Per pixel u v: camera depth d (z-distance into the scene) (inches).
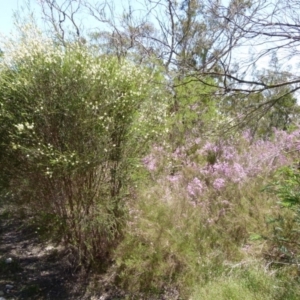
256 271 151.6
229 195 202.7
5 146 205.8
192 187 208.7
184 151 244.8
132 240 182.4
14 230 277.0
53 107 187.9
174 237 175.5
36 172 201.0
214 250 175.9
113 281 185.9
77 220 195.2
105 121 185.5
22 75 193.5
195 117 242.2
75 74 187.9
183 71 187.9
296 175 141.3
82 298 185.2
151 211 184.4
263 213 178.9
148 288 173.6
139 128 196.5
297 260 143.9
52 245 241.3
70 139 189.2
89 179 193.0
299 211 136.8
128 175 196.5
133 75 200.7
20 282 203.9
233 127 175.6
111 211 189.5
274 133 219.8
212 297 143.8
